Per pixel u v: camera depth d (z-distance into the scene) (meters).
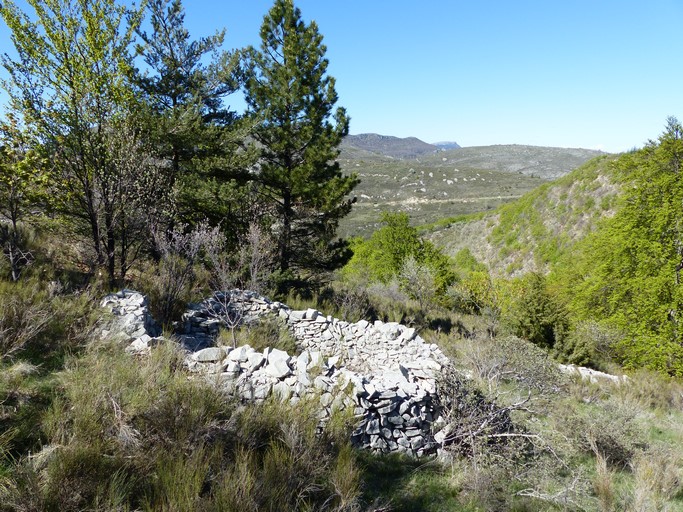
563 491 4.75
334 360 6.32
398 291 18.91
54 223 7.97
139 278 8.87
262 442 4.24
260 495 3.33
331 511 3.60
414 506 4.27
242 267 10.50
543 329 13.28
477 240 44.44
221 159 12.02
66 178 7.43
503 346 7.50
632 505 5.00
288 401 4.83
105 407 3.80
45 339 5.14
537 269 32.69
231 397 4.62
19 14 6.76
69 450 3.12
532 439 5.72
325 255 13.51
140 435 3.66
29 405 3.80
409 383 6.07
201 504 3.02
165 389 4.36
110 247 8.08
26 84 6.82
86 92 7.20
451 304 23.08
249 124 12.42
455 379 6.21
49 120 7.09
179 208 11.63
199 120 12.12
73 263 8.42
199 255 10.54
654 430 8.10
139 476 3.25
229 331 7.69
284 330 8.48
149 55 12.58
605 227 17.92
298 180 12.00
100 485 2.95
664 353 13.92
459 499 4.56
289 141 12.36
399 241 26.70
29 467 2.89
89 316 5.87
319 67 12.61
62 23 7.11
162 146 11.50
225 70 13.53
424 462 5.19
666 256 14.87
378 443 5.15
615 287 16.30
